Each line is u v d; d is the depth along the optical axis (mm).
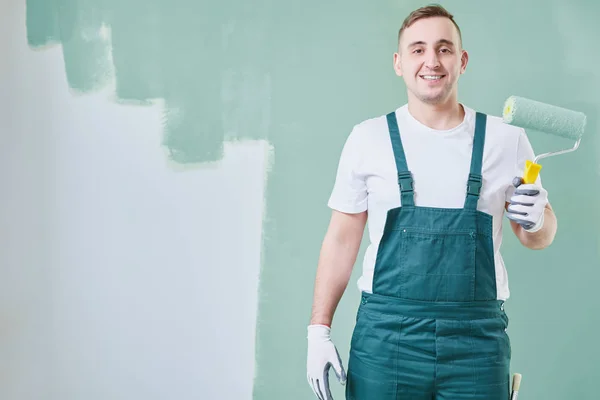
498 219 1869
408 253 1804
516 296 2527
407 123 1916
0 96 2438
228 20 2455
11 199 2453
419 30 1869
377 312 1831
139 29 2443
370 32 2482
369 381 1821
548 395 2539
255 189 2488
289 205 2494
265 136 2480
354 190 1934
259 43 2465
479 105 2506
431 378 1778
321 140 2488
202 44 2453
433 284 1784
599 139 2506
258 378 2512
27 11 2432
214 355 2504
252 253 2496
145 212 2480
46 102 2451
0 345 2463
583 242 2525
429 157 1858
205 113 2469
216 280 2496
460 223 1798
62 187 2465
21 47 2439
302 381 2518
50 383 2484
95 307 2482
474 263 1794
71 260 2477
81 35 2438
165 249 2486
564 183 2514
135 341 2490
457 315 1782
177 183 2479
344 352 2525
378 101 2494
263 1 2461
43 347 2479
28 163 2455
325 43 2479
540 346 2533
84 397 2490
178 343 2496
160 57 2449
